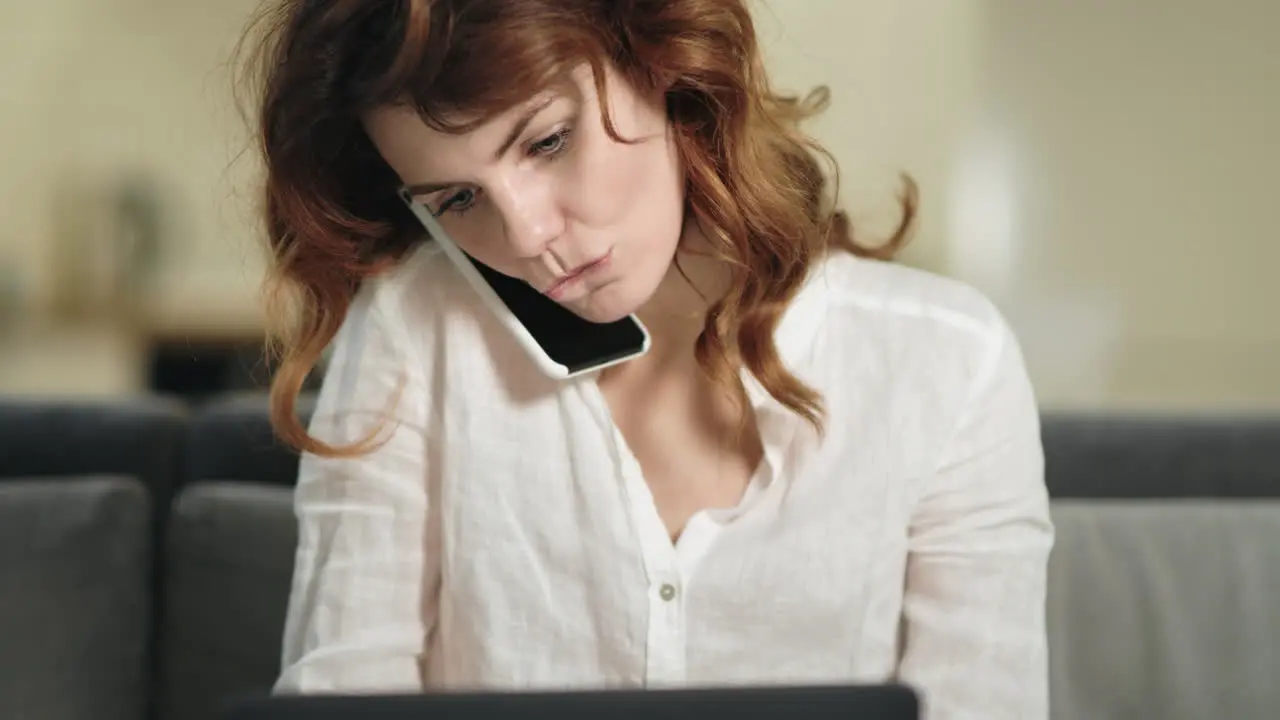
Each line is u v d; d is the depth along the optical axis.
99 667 1.24
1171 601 1.24
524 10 0.69
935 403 0.93
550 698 0.53
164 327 3.39
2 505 1.26
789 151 0.91
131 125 3.68
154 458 1.35
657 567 0.90
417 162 0.74
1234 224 3.55
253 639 1.27
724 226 0.85
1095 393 3.60
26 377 3.28
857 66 3.47
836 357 0.94
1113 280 3.58
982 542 0.93
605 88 0.72
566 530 0.92
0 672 1.21
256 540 1.28
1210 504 1.29
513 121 0.71
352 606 0.92
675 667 0.90
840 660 0.92
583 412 0.92
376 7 0.74
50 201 3.63
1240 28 3.49
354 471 0.94
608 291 0.79
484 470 0.94
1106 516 1.27
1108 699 1.22
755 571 0.91
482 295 0.88
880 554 0.92
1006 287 3.58
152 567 1.32
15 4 3.60
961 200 3.54
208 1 3.65
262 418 1.35
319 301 0.93
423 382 0.96
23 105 3.63
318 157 0.84
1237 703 1.22
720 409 0.94
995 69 3.51
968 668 0.91
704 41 0.79
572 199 0.75
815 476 0.92
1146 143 3.53
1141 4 3.49
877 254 1.02
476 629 0.93
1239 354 3.58
